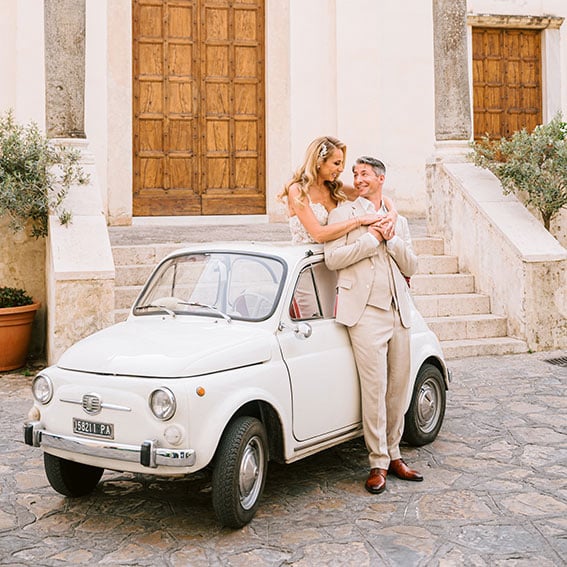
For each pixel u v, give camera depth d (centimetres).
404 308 499
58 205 835
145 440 402
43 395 439
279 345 458
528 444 579
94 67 1269
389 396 507
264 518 444
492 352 907
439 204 1078
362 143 1400
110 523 438
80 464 472
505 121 1517
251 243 529
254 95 1383
